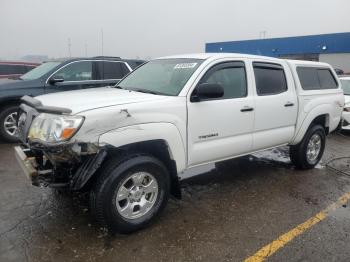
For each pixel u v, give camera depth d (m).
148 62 5.21
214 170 5.81
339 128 9.24
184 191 4.86
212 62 4.37
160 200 3.82
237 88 4.62
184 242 3.52
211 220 4.00
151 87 4.37
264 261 3.25
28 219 3.87
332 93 6.29
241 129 4.60
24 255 3.21
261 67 5.01
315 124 6.11
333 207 4.50
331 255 3.38
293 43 29.75
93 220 3.89
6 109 7.07
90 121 3.22
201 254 3.33
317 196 4.85
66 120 3.20
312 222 4.04
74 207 4.19
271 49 31.19
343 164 6.53
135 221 3.62
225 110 4.34
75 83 7.72
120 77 8.41
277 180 5.45
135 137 3.49
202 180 5.33
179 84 4.13
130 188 3.58
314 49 28.48
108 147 3.33
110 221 3.45
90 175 3.27
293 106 5.39
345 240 3.67
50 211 4.07
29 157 3.62
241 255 3.34
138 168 3.55
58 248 3.34
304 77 5.77
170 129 3.77
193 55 4.76
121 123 3.41
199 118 4.08
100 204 3.39
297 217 4.16
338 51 27.16
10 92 6.99
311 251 3.44
